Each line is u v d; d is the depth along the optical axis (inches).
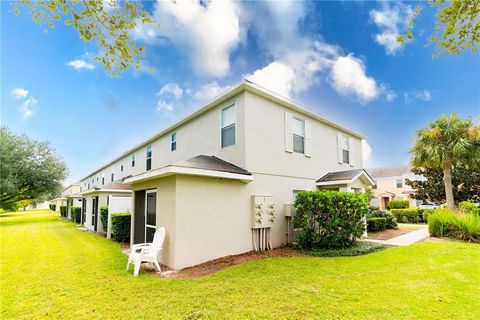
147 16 133.7
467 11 109.2
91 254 306.3
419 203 1057.5
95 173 1068.5
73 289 183.9
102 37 129.3
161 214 269.4
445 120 491.8
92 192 569.9
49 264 258.7
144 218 352.8
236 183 297.4
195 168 250.4
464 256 258.8
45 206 2299.5
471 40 116.0
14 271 234.2
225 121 344.8
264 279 196.2
